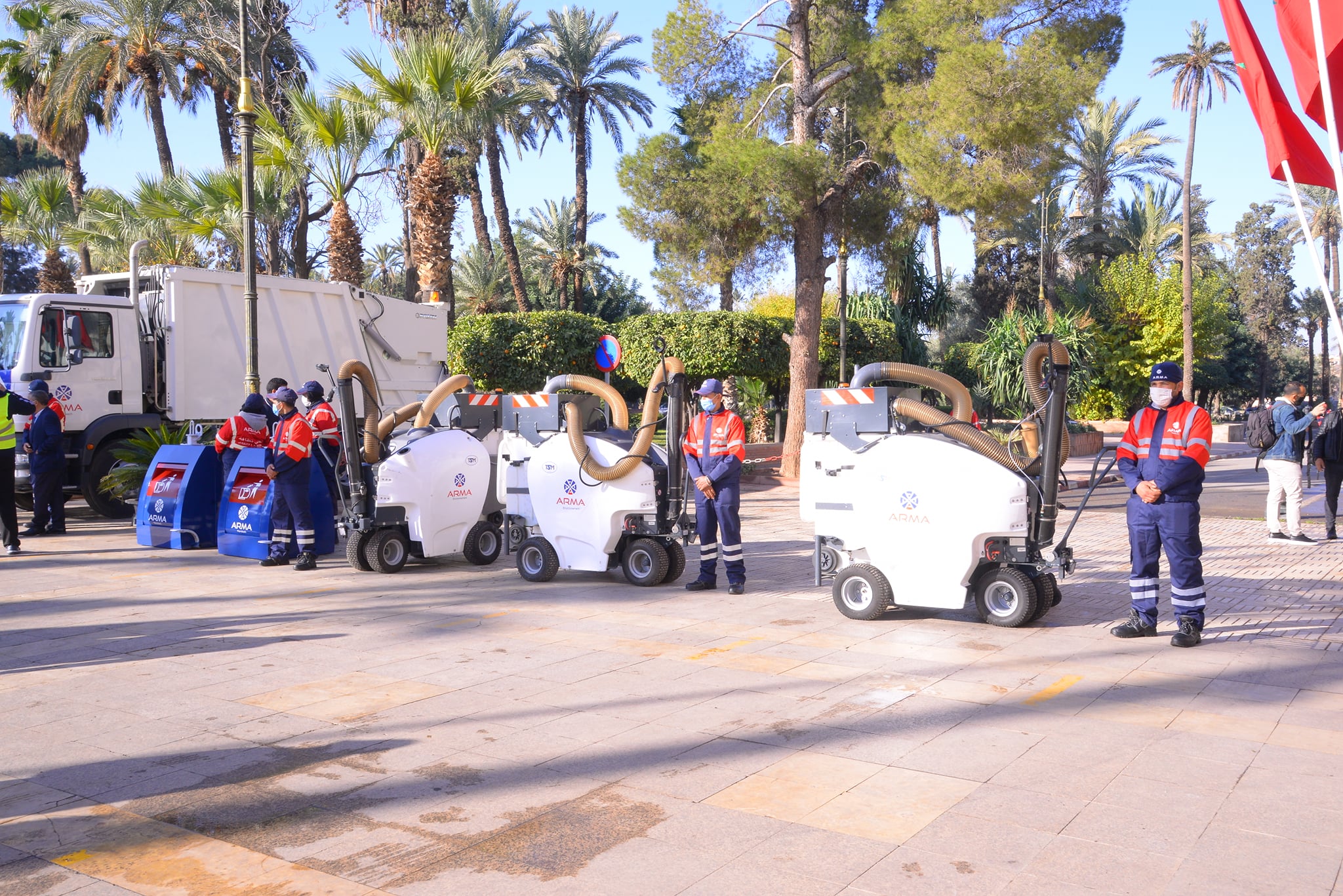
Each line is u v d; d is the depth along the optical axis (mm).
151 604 8156
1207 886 3254
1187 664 6129
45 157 50969
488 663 6195
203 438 13516
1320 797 3994
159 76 28453
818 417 7738
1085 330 33969
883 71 18547
